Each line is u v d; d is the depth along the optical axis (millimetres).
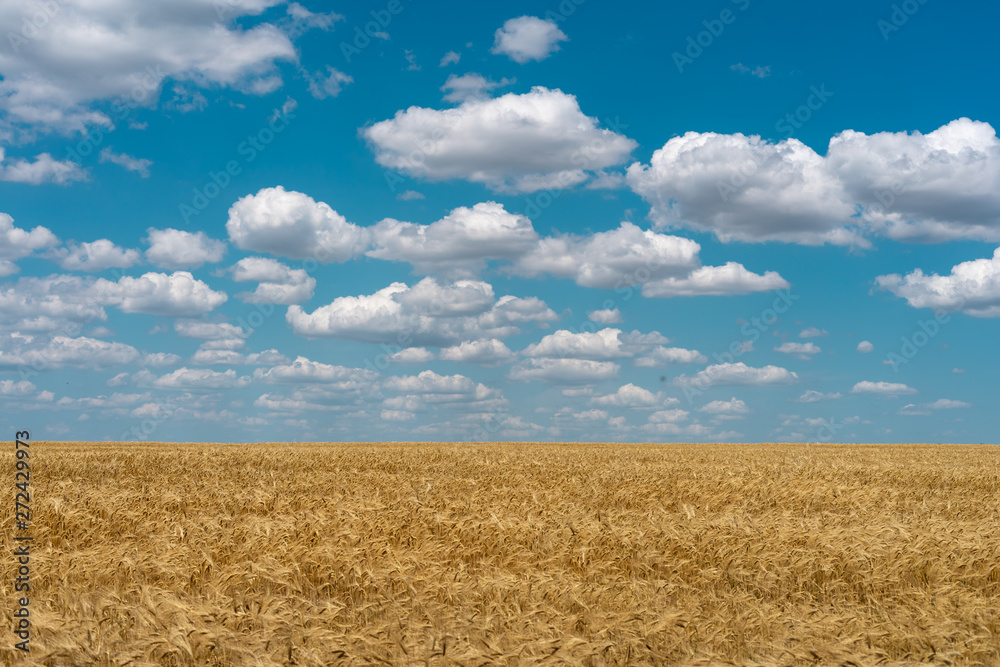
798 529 10516
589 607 7000
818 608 7199
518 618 6492
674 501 17109
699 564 9375
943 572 8516
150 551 9500
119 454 34000
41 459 29641
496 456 35594
